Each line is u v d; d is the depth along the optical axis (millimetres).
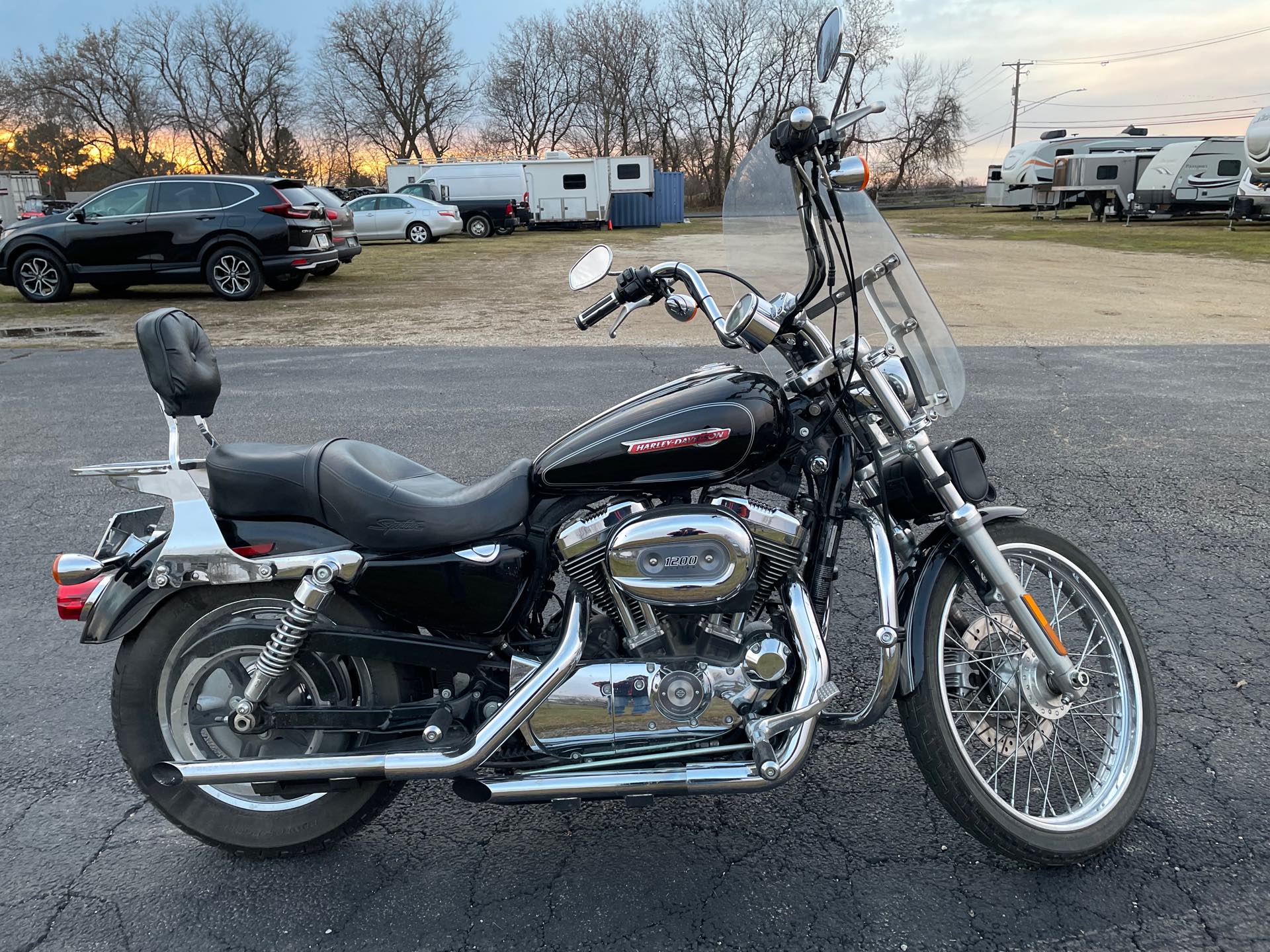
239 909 2438
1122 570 4273
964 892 2426
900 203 61500
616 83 65875
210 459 2467
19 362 9836
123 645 2488
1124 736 2607
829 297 2566
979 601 2734
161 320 2416
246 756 2543
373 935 2338
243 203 14680
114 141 67938
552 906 2418
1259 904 2355
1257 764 2898
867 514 2525
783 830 2693
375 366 9391
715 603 2303
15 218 44500
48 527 5109
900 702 2479
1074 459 5852
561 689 2326
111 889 2518
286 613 2375
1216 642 3627
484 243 29625
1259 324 11578
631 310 2668
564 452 2355
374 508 2377
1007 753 2670
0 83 65625
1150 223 34625
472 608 2418
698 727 2338
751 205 2750
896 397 2461
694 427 2295
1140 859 2521
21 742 3188
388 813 2830
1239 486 5336
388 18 66188
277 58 67312
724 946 2270
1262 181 28312
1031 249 24062
